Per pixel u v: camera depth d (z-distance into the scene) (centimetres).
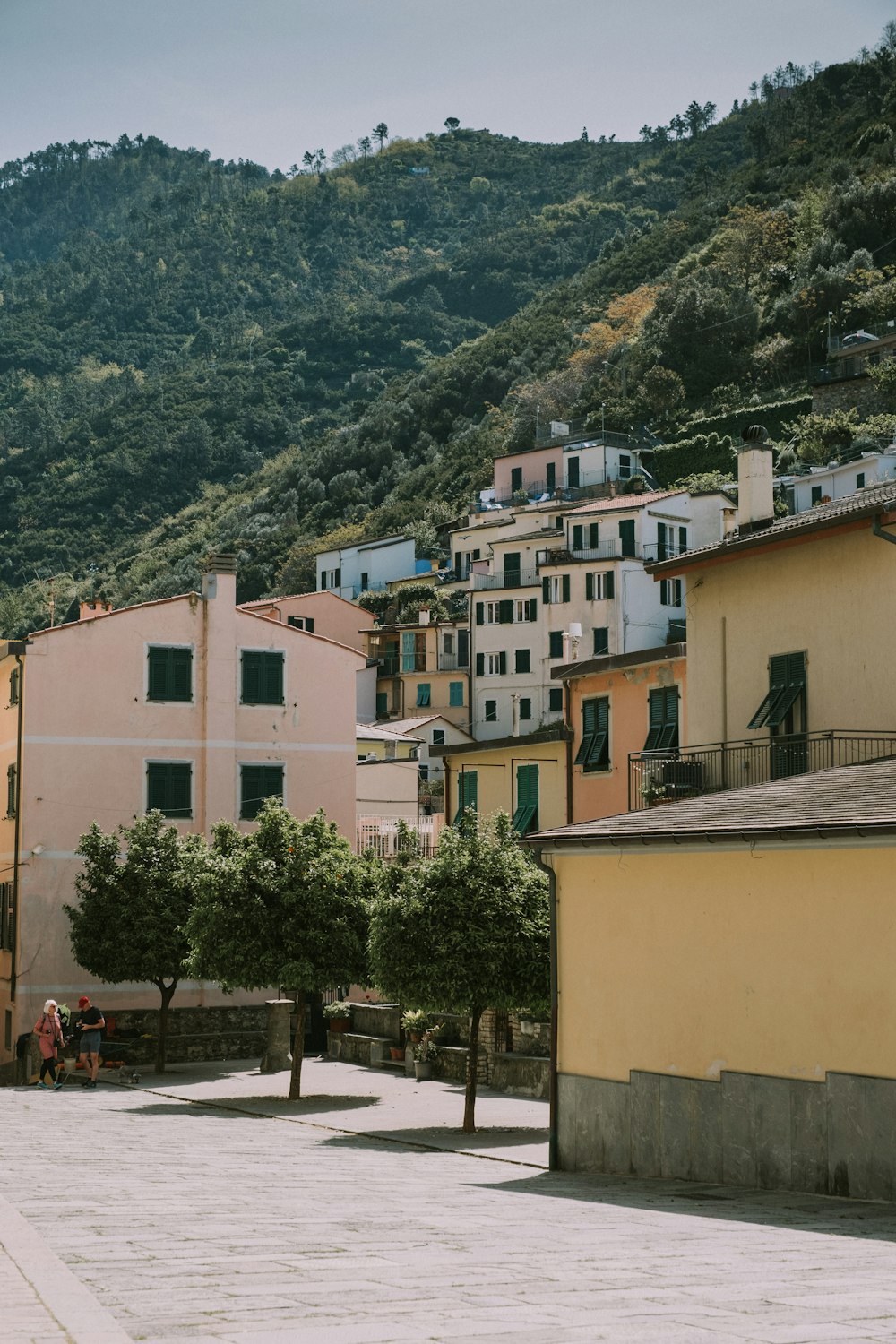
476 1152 2273
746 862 1797
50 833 4572
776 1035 1736
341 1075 3662
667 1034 1914
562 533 9694
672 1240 1143
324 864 3188
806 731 2852
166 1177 1620
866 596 2734
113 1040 4356
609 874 2041
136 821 4256
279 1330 699
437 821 4947
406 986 2608
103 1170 1695
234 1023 4612
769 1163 1731
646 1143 1933
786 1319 761
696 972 1869
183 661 4809
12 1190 1409
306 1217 1241
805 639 2878
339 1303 787
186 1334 684
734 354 13512
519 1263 966
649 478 11506
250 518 18838
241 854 3222
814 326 13150
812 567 2870
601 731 3931
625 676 3825
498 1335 691
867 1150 1597
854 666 2756
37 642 4622
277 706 4922
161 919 4072
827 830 1631
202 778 4794
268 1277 878
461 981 2533
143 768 4719
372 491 16988
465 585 10906
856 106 18562
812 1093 1678
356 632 10362
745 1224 1298
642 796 3184
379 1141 2452
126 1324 710
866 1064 1608
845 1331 728
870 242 14312
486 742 4447
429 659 10050
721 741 3080
